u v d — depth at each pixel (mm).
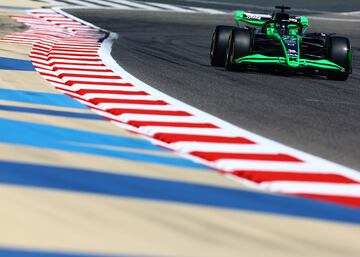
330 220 14391
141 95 28406
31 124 21344
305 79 38531
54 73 33469
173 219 13555
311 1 102438
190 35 61375
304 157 19547
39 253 11484
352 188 16859
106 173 16516
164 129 22016
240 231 13180
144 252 11781
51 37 49594
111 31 59375
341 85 37156
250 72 39656
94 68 35594
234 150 19750
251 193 15883
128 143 20016
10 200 13961
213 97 29281
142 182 15992
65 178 15820
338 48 38750
